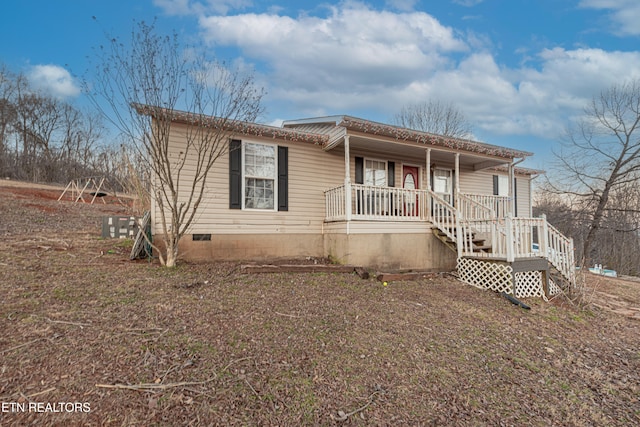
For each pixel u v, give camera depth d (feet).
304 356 11.42
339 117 27.76
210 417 8.07
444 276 26.66
